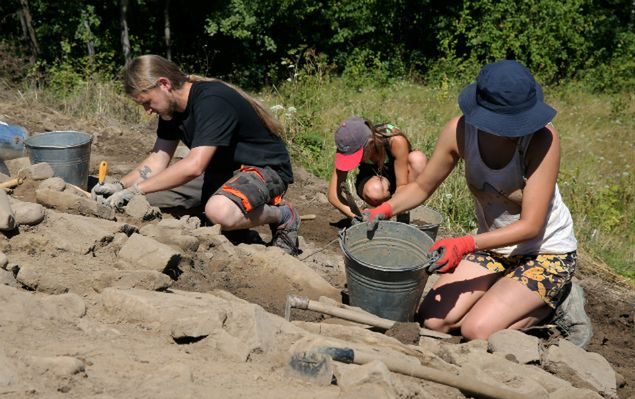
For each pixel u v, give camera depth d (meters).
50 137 4.82
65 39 17.33
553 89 17.36
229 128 4.27
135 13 20.09
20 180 4.37
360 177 5.38
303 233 5.74
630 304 5.29
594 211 8.52
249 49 20.22
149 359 2.61
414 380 2.94
